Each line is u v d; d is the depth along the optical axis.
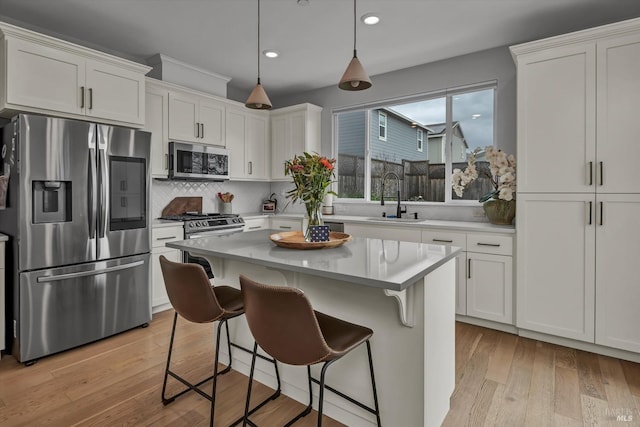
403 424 1.62
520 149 2.78
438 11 2.81
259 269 2.13
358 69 2.11
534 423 1.79
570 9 2.79
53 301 2.54
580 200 2.56
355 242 2.16
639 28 2.31
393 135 4.30
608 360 2.46
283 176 4.77
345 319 1.79
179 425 1.80
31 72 2.51
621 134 2.40
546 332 2.71
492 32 3.17
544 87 2.67
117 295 2.90
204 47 3.49
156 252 3.36
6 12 2.81
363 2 2.68
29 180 2.41
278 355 1.35
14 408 1.93
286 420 1.85
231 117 4.35
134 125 3.14
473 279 3.05
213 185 4.56
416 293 1.55
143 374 2.30
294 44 3.42
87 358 2.52
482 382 2.18
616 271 2.45
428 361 1.59
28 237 2.42
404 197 4.22
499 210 3.09
